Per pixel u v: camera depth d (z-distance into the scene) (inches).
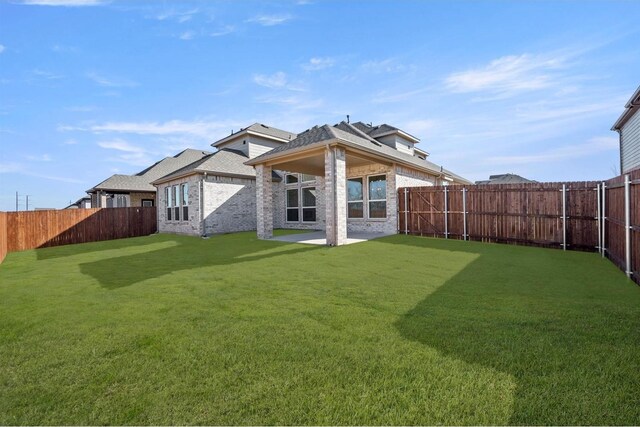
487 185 418.6
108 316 152.0
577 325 128.4
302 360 105.2
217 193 618.5
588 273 225.8
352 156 442.3
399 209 522.0
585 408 78.3
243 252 357.1
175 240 530.6
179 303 170.7
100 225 628.4
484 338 117.8
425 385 89.4
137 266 289.1
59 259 357.4
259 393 88.0
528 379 91.0
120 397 88.2
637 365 97.3
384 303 162.4
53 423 78.8
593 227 335.3
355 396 85.6
